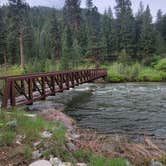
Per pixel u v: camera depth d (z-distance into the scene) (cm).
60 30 6981
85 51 6481
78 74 2373
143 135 1027
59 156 595
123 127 1180
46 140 653
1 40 5366
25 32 5606
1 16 5769
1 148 591
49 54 6322
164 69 5153
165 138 977
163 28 7781
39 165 524
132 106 1794
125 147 764
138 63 5588
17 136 662
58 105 1708
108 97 2281
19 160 549
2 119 778
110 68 5228
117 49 6519
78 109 1675
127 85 3662
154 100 2077
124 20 6875
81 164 567
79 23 7956
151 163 657
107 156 669
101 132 1059
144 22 6544
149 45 6144
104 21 7125
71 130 943
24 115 887
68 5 7956
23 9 4559
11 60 5391
